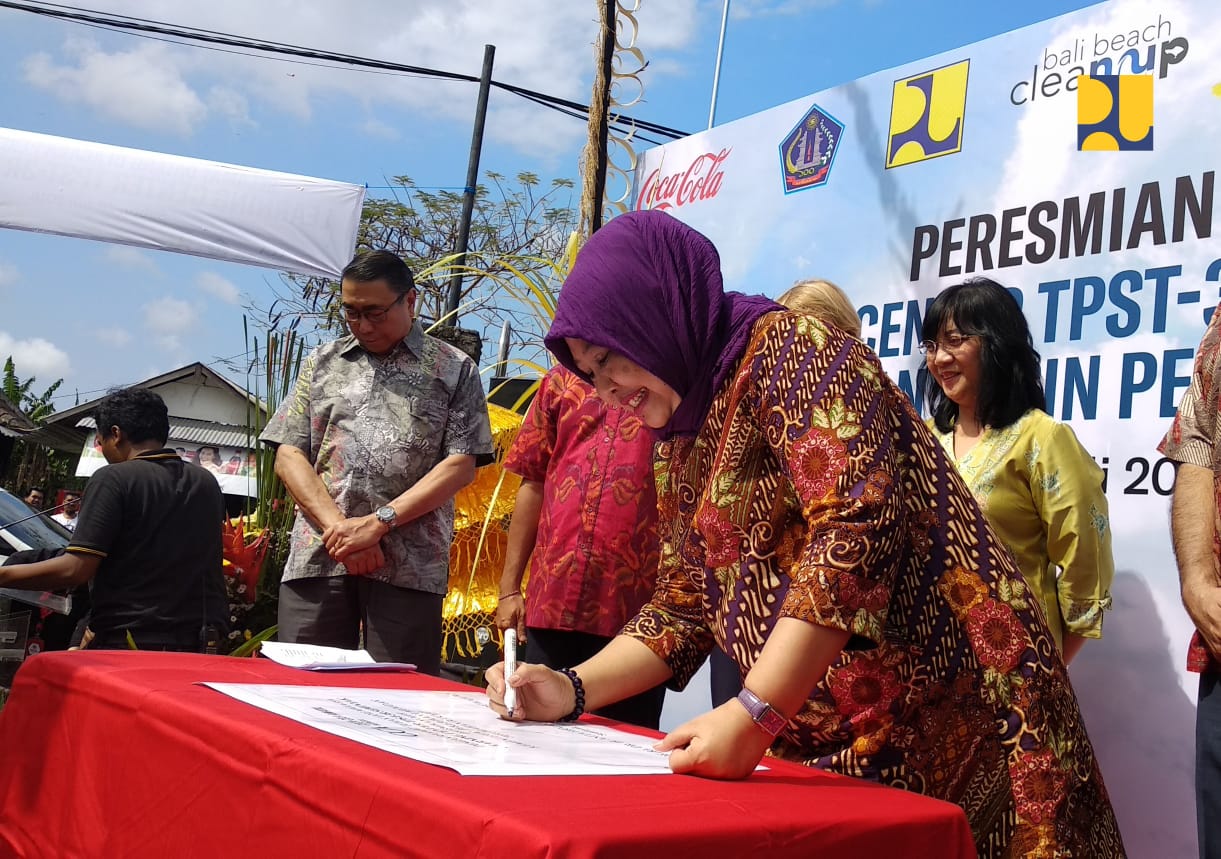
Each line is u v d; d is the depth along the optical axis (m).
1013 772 1.44
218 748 1.25
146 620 3.50
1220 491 2.20
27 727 1.71
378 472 3.30
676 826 0.93
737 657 1.50
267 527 5.02
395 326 3.33
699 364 1.48
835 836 1.05
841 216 3.84
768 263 4.10
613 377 1.51
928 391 3.34
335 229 6.73
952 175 3.48
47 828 1.56
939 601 1.47
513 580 3.22
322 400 3.37
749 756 1.24
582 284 1.47
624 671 1.60
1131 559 2.90
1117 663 2.91
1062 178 3.17
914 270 3.56
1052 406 3.12
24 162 6.36
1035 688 1.44
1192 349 2.82
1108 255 3.03
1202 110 2.88
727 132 4.37
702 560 1.56
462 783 1.01
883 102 3.74
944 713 1.49
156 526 3.54
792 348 1.41
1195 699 2.75
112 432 3.65
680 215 4.54
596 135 4.71
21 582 3.34
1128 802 2.86
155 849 1.31
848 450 1.34
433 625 3.30
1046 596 2.75
